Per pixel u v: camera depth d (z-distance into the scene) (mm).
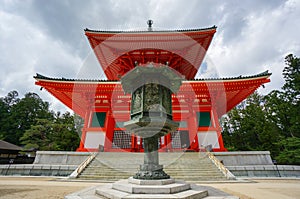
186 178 7949
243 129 25203
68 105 17844
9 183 7215
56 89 13891
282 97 22141
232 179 8094
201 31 15609
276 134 21250
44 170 10086
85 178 8023
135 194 2900
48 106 40406
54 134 23312
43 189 5762
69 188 5938
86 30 15203
